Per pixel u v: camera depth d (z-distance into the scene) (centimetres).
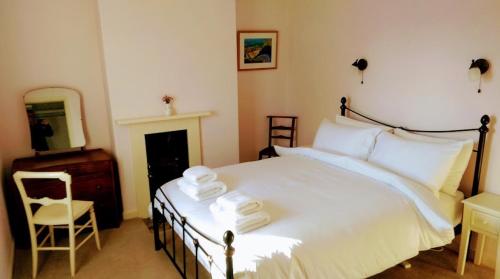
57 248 270
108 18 320
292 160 335
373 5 336
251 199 208
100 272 274
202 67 375
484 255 272
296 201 235
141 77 345
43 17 330
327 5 389
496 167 263
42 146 342
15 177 252
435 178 252
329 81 403
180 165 386
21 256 298
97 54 358
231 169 310
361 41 354
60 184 312
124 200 361
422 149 265
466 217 253
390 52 327
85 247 309
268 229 198
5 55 322
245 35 432
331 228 202
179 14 352
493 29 250
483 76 260
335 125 352
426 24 292
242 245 186
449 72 281
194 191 246
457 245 291
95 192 329
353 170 292
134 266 281
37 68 336
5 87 326
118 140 346
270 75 462
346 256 198
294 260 181
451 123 285
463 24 267
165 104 361
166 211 266
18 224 315
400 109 325
